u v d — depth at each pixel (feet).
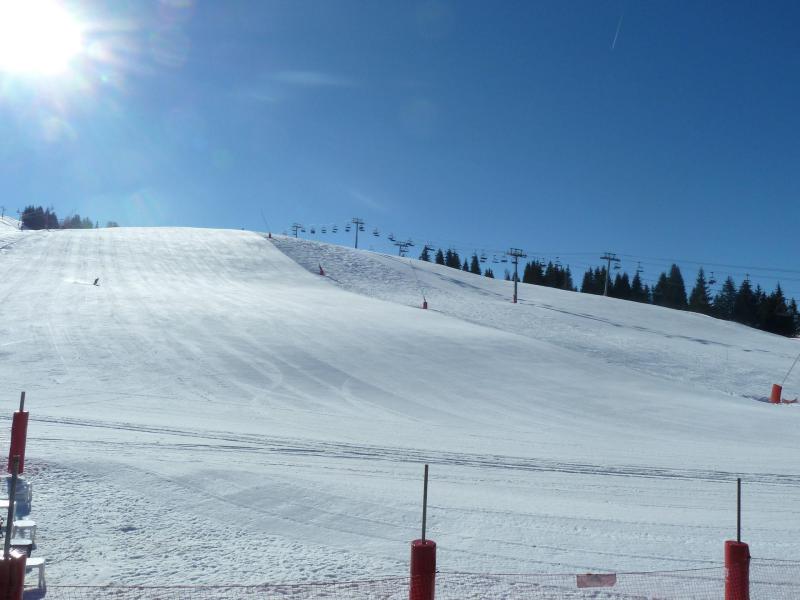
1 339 80.74
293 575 19.90
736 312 356.18
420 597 16.63
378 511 26.63
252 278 161.17
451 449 44.57
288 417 55.93
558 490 33.58
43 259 157.48
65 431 40.47
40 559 18.30
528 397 72.64
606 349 113.91
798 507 32.12
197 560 20.79
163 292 127.54
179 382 68.39
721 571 21.99
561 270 406.82
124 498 26.05
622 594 19.66
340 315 114.52
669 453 48.29
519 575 20.88
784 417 70.90
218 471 29.84
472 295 177.37
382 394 69.41
